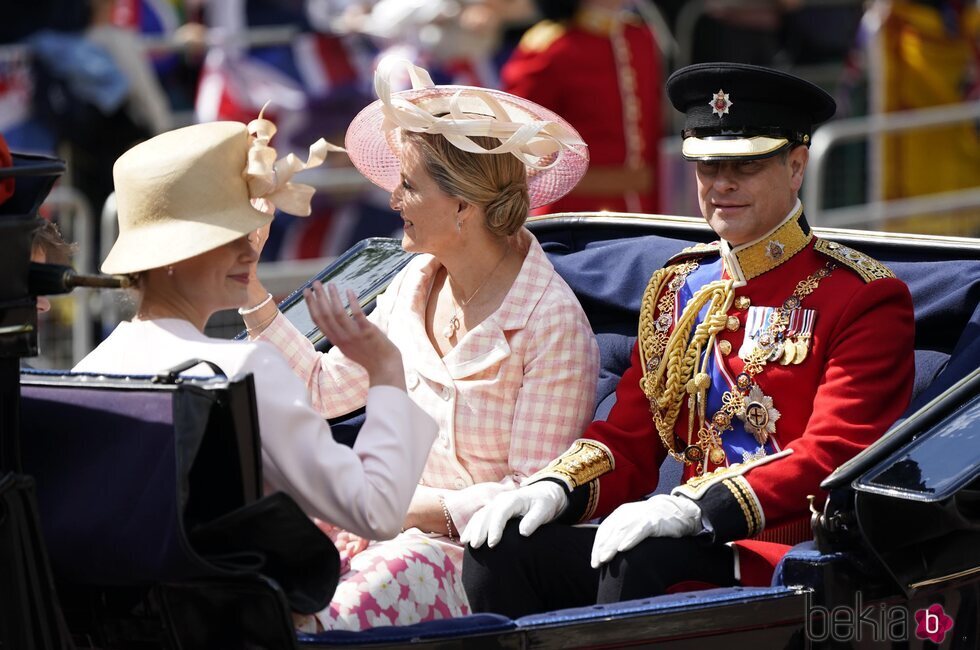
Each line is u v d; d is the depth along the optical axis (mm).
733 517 11953
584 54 26438
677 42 35562
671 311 13430
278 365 10672
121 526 9938
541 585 12391
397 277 14297
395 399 10977
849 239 14383
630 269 15070
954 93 33844
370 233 30797
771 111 12578
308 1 31297
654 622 10828
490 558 12305
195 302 11062
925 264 13945
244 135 11188
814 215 31656
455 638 10461
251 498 9906
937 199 32781
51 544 10102
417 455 10953
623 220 15852
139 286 11055
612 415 13445
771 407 12617
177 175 10852
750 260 12906
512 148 12844
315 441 10562
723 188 12688
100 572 10039
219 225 10828
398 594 11969
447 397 13398
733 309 12945
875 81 33594
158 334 10836
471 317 13562
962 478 10891
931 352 13570
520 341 13320
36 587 9859
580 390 13297
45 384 10422
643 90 26906
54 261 12625
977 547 11570
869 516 11008
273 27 31328
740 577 12125
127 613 10297
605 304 15031
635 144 26734
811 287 12703
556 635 10656
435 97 13219
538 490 12492
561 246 15992
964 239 14070
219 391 9812
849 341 12352
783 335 12648
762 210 12711
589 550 12438
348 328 11031
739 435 12812
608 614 10789
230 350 10625
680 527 11992
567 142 13414
